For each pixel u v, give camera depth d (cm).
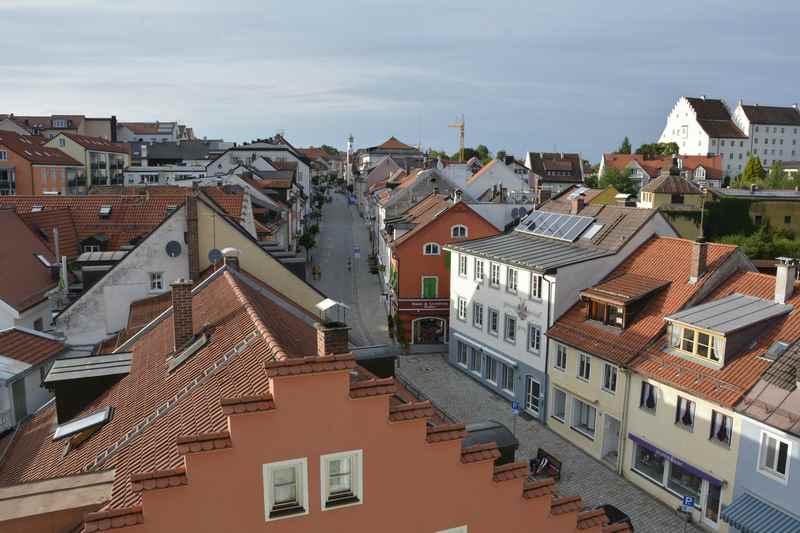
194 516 1115
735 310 2709
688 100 16425
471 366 4356
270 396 1151
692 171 13112
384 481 1260
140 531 1082
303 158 12069
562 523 1448
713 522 2514
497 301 3984
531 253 3856
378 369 2066
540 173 13738
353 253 8794
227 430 1159
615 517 2475
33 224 3934
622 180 11562
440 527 1325
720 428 2466
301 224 9512
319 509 1212
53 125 13525
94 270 3366
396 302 5044
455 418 3666
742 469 2348
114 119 14288
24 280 3303
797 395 2227
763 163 16212
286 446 1166
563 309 3444
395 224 5797
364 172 14275
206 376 1541
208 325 1923
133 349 2208
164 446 1323
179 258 3097
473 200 6762
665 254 3369
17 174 8206
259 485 1155
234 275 2461
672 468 2722
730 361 2531
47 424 1973
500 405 3875
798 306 2611
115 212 4416
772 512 2225
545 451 3031
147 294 3088
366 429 1227
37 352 2498
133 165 12875
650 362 2791
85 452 1545
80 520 1204
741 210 6719
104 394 1908
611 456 3127
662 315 2983
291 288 3173
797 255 6184
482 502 1356
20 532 1177
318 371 1165
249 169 8762
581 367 3259
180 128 19612
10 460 1872
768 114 16138
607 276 3478
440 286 5019
